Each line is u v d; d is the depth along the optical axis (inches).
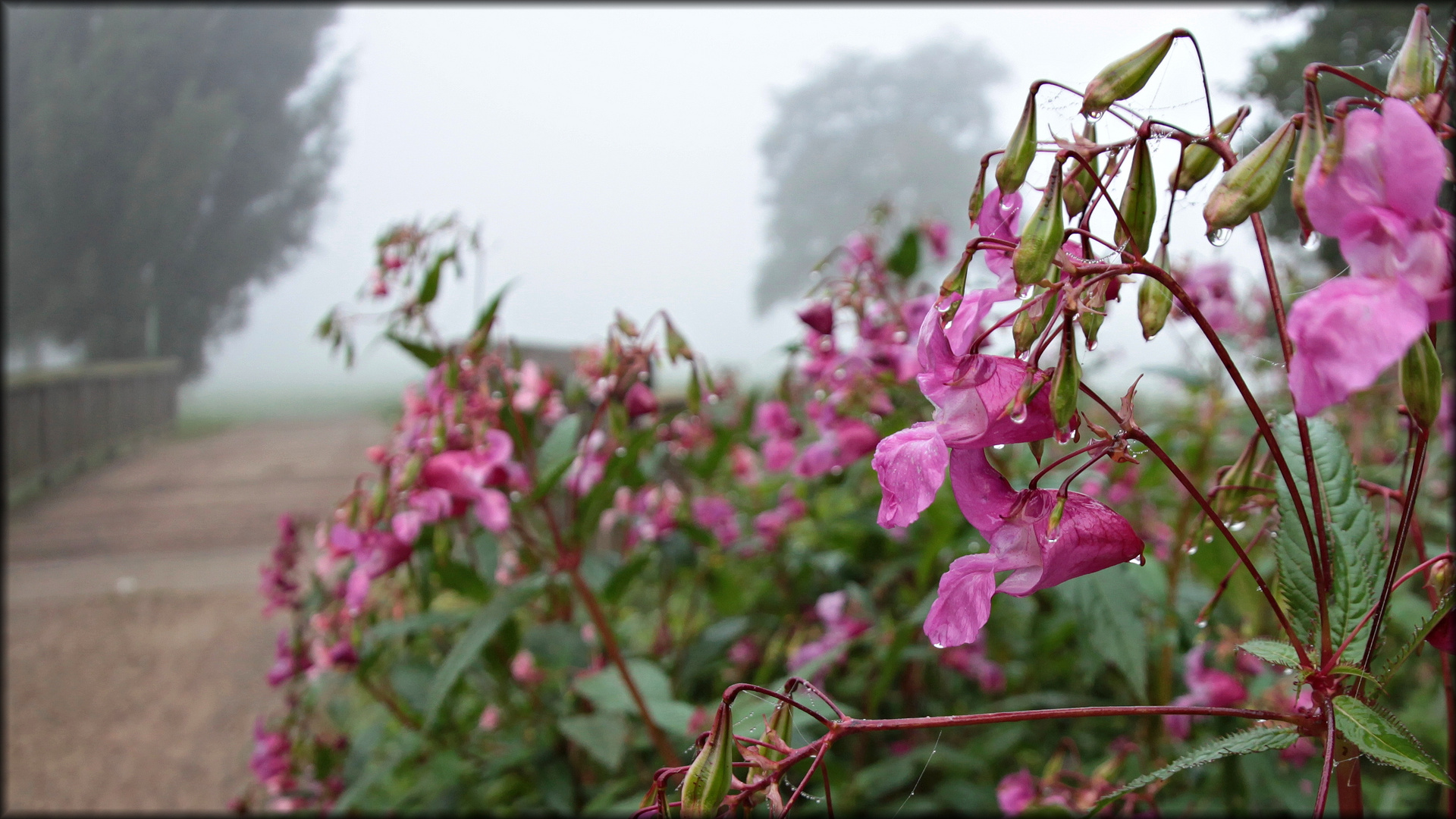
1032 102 29.4
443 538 74.2
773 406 110.9
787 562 118.8
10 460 420.8
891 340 88.4
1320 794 30.7
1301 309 24.3
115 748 176.9
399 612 98.8
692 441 120.0
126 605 260.7
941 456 29.5
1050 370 29.3
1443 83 27.7
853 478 108.9
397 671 96.4
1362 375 23.0
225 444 601.3
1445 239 23.8
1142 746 81.4
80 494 429.1
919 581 83.7
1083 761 95.3
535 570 107.3
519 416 88.1
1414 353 27.7
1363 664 32.8
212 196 952.3
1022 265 27.4
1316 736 33.4
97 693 202.8
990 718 33.4
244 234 977.5
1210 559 75.7
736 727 45.8
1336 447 39.9
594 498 78.0
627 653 110.7
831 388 89.5
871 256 99.5
